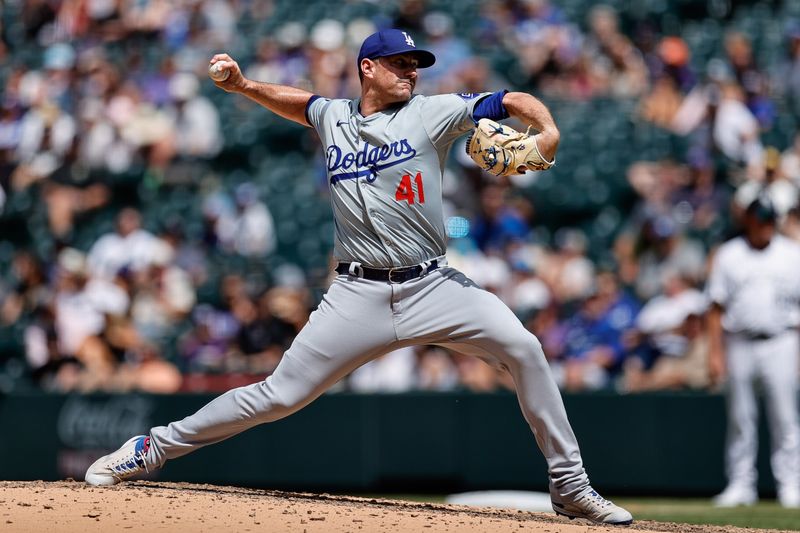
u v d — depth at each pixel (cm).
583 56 5031
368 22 5147
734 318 3173
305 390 1761
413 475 3338
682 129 4716
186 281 4153
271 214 4584
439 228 1723
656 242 4216
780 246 3158
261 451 3378
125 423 3388
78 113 4894
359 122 1712
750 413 3180
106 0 5400
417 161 1689
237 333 3791
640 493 3300
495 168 1661
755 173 4438
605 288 3822
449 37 5044
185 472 3394
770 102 4844
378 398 3362
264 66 4981
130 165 4788
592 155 4694
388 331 1734
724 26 5256
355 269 1731
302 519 1574
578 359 3688
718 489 3269
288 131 4884
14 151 4888
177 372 3691
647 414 3309
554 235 4528
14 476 3425
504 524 1628
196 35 5281
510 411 3316
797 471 3142
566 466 1789
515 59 4988
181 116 4853
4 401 3450
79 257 4225
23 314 4275
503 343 1723
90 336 3806
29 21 5441
